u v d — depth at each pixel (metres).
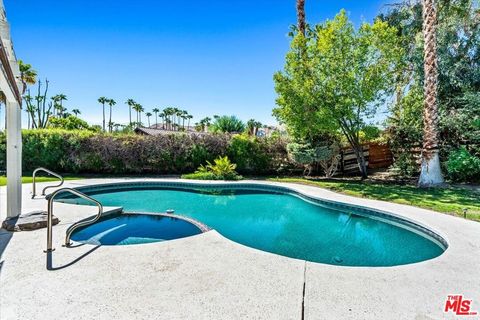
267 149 17.08
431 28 11.09
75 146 16.28
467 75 13.10
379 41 12.08
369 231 7.40
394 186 11.99
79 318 2.86
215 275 3.85
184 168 17.34
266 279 3.76
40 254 4.48
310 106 13.09
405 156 14.45
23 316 2.88
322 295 3.39
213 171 15.25
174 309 3.04
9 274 3.78
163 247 4.86
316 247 6.23
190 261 4.29
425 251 6.01
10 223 5.71
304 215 9.02
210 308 3.07
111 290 3.41
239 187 13.19
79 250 4.67
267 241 6.61
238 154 17.03
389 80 12.66
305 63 12.84
